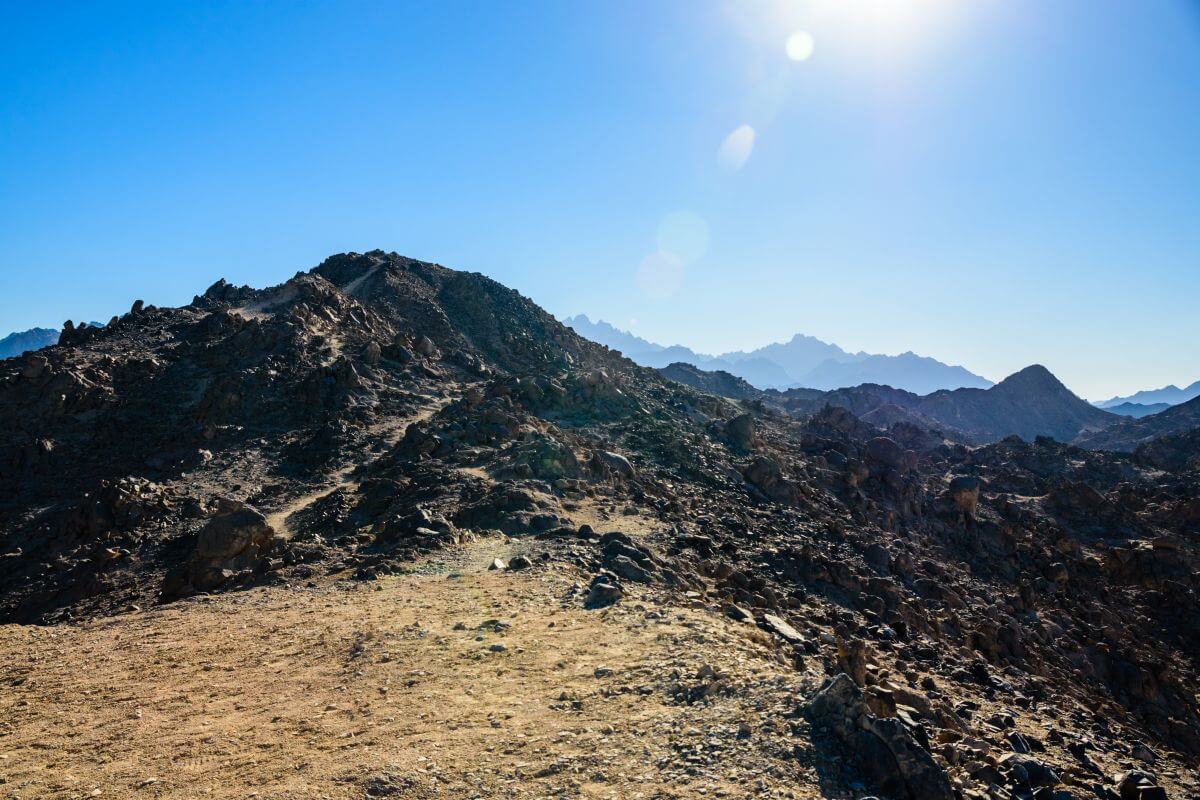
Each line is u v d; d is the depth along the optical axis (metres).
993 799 12.18
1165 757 29.34
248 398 69.94
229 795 10.76
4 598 40.34
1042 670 40.84
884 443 84.88
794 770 10.23
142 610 30.48
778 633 21.73
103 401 69.75
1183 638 59.66
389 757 11.65
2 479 58.72
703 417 92.69
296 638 19.72
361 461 57.66
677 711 12.63
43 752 13.02
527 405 72.75
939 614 43.06
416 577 26.58
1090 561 71.06
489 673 15.57
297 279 106.25
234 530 33.19
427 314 118.44
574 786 10.38
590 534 32.94
